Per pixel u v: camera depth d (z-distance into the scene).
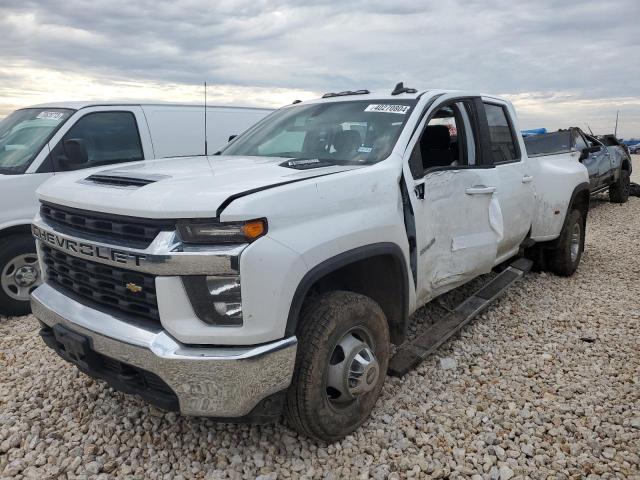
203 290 2.48
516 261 5.80
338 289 3.38
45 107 6.05
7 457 3.02
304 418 2.87
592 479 2.82
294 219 2.66
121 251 2.59
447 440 3.14
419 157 3.66
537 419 3.36
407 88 4.16
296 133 4.09
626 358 4.24
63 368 4.04
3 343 4.56
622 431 3.23
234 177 2.86
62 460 2.97
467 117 4.34
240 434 3.17
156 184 2.75
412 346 3.96
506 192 4.68
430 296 3.87
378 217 3.13
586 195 6.57
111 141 6.07
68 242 2.88
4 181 5.10
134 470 2.91
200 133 7.09
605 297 5.71
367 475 2.84
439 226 3.77
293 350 2.63
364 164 3.44
